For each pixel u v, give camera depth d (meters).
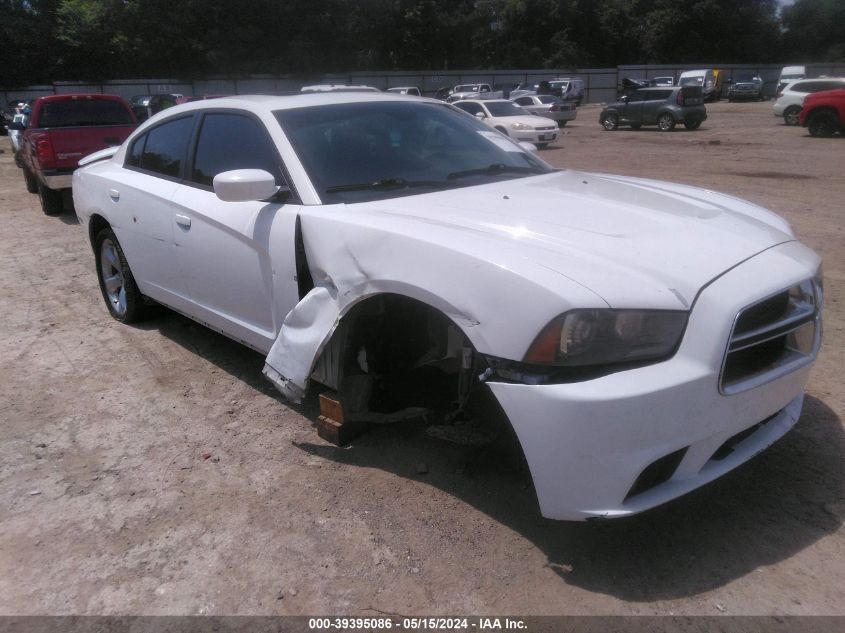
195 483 3.17
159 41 43.91
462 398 2.85
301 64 45.78
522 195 3.26
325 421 3.44
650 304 2.31
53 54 44.03
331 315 3.01
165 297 4.54
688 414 2.31
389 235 2.77
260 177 3.18
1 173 15.91
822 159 14.84
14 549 2.78
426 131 3.90
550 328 2.29
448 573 2.55
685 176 12.72
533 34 62.00
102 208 4.91
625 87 42.78
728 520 2.80
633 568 2.55
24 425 3.76
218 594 2.50
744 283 2.44
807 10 62.38
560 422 2.29
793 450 3.26
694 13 60.59
